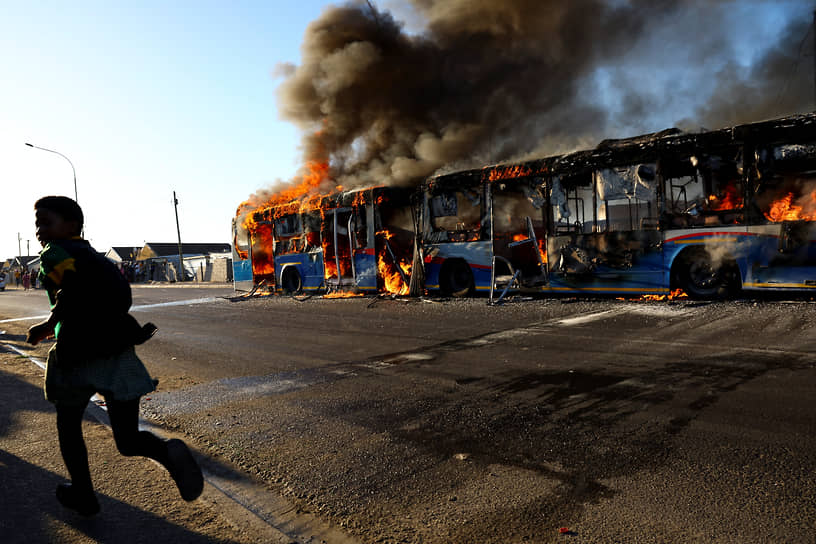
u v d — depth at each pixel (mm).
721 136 9172
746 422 3740
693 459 3209
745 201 9008
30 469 3389
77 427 2637
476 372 5734
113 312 2529
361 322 10109
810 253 8430
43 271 2445
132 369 2584
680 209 9703
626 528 2500
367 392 5191
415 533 2568
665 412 4082
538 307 10211
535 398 4668
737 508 2615
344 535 2588
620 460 3277
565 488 2955
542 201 11430
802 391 4316
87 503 2668
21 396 5363
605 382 5016
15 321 14734
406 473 3283
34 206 2555
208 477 3363
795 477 2887
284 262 17453
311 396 5164
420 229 13641
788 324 6973
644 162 10047
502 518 2664
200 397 5363
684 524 2504
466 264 12742
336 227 15617
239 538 2529
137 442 2582
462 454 3533
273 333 9477
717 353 5812
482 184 12391
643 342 6648
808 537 2336
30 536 2564
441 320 9641
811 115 8469
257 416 4617
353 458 3568
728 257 9188
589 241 10773
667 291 9867
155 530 2607
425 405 4660
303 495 3057
